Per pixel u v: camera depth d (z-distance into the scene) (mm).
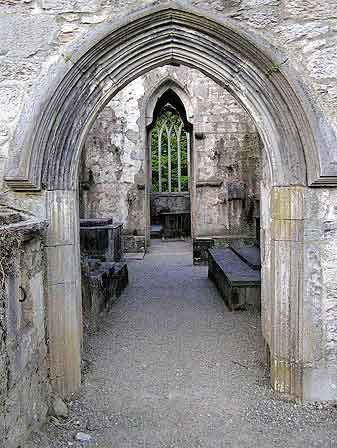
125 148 11023
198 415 3428
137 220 11172
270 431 3211
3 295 2488
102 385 3920
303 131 3410
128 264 9914
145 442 3084
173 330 5383
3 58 3455
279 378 3682
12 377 2631
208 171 10414
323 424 3309
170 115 15391
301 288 3562
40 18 3455
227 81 3654
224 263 7195
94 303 5395
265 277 4211
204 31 3537
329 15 3434
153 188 17328
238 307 6129
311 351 3600
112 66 3578
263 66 3467
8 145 3471
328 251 3537
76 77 3477
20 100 3467
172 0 3455
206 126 10359
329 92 3430
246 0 3479
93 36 3426
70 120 3543
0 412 2428
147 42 3580
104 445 3045
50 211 3525
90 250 8227
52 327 3582
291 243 3559
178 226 14883
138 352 4688
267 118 3566
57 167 3535
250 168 10359
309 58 3451
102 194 11078
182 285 7801
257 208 10359
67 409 3471
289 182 3533
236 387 3865
